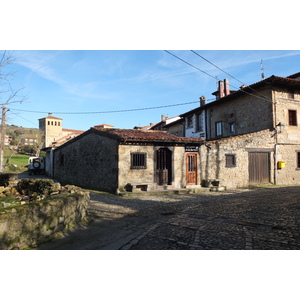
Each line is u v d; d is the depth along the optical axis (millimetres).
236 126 22438
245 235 6266
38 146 50125
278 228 6766
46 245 5672
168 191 14688
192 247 5512
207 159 17016
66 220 6797
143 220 8367
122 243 5941
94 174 17016
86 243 5949
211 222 7719
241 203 10906
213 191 15953
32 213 5512
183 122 31594
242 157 18188
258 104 20312
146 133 16891
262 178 18984
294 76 22562
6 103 8289
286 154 19875
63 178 22422
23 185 10789
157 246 5656
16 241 5055
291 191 14641
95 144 17094
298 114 20406
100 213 9352
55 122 75250
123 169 14414
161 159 15930
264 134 18984
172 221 8055
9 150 48312
